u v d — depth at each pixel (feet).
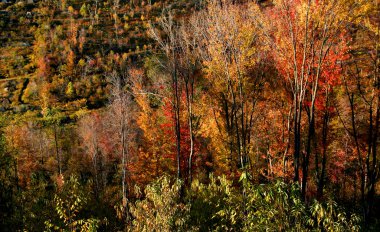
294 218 22.81
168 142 91.61
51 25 330.95
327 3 42.22
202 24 65.31
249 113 71.97
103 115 173.68
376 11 42.60
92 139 131.75
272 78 64.39
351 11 41.42
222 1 59.47
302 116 62.34
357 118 67.87
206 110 73.92
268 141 68.80
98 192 66.69
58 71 270.67
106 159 135.44
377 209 63.46
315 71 50.55
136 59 265.75
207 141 98.94
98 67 266.98
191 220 33.17
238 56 57.47
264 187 23.24
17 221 38.45
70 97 240.32
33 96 245.04
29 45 314.35
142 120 95.35
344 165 71.77
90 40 300.81
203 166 99.71
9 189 42.83
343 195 70.44
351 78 58.49
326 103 57.57
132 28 323.16
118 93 98.12
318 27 43.68
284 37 47.19
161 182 31.99
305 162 44.93
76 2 377.30
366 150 62.44
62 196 36.63
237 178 66.13
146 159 95.76
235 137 69.87
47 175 139.64
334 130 72.95
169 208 29.32
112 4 375.04
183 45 70.18
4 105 231.50
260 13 54.65
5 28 331.77
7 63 288.10
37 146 156.35
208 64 61.41
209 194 36.19
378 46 50.75
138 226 30.40
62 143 167.43
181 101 80.07
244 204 27.58
